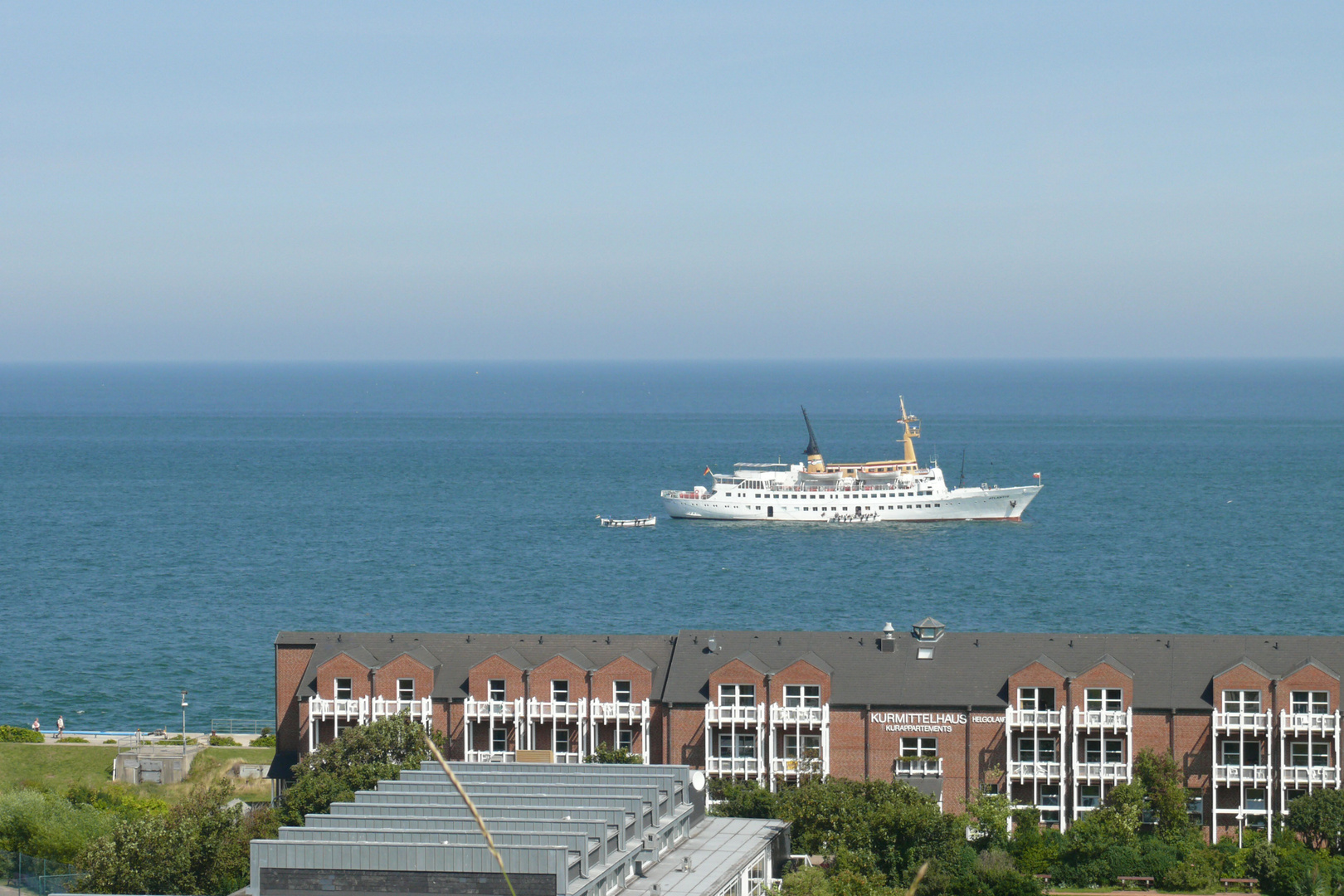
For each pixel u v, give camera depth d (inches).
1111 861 4099.4
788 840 4025.6
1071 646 4739.2
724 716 4680.1
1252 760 4539.9
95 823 4377.5
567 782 3720.5
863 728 4658.0
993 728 4596.5
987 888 3882.9
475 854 3053.6
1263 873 4037.9
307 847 3115.2
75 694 7598.4
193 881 3836.1
